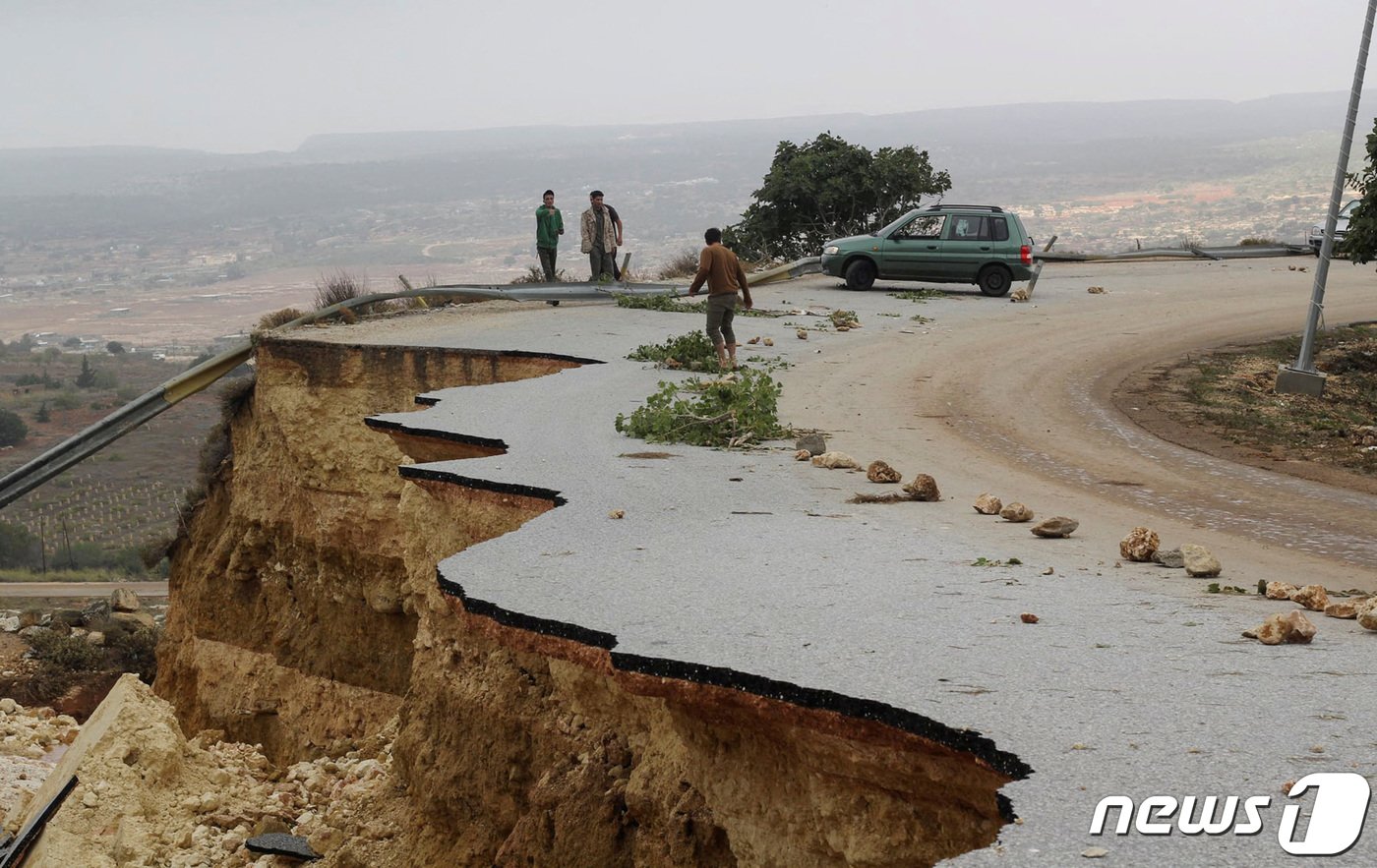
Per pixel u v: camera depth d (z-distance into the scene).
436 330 22.69
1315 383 18.97
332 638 20.48
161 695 24.00
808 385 18.23
